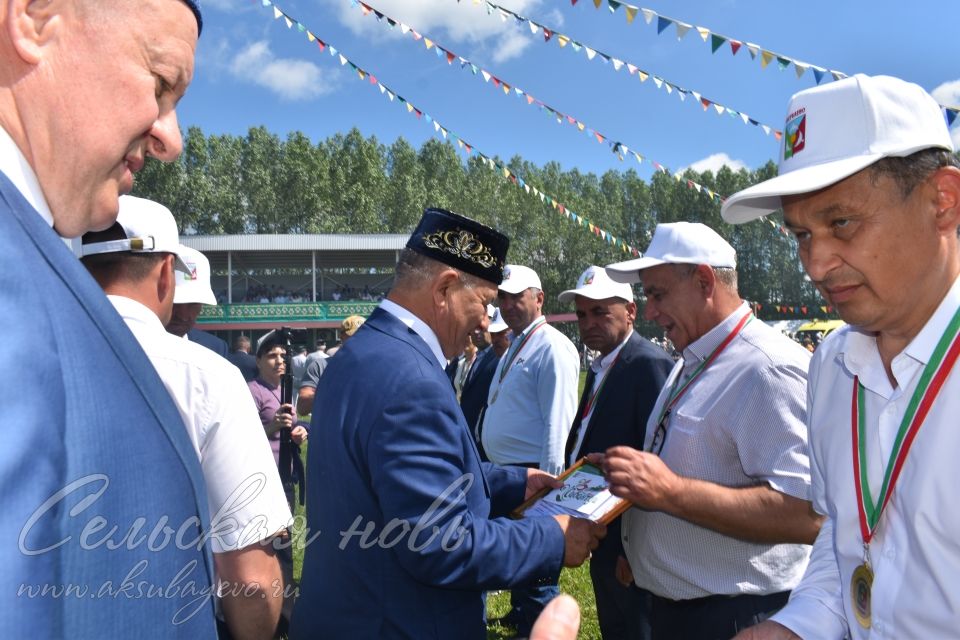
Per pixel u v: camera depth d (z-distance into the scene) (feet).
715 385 7.25
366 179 199.93
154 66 2.54
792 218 4.00
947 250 3.79
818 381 4.87
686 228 7.95
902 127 3.72
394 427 5.37
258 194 189.67
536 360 14.11
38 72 2.33
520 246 183.21
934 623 3.77
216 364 5.65
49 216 2.47
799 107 4.13
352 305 112.47
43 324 1.76
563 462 12.85
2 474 1.46
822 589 4.81
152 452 2.06
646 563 7.72
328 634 5.60
